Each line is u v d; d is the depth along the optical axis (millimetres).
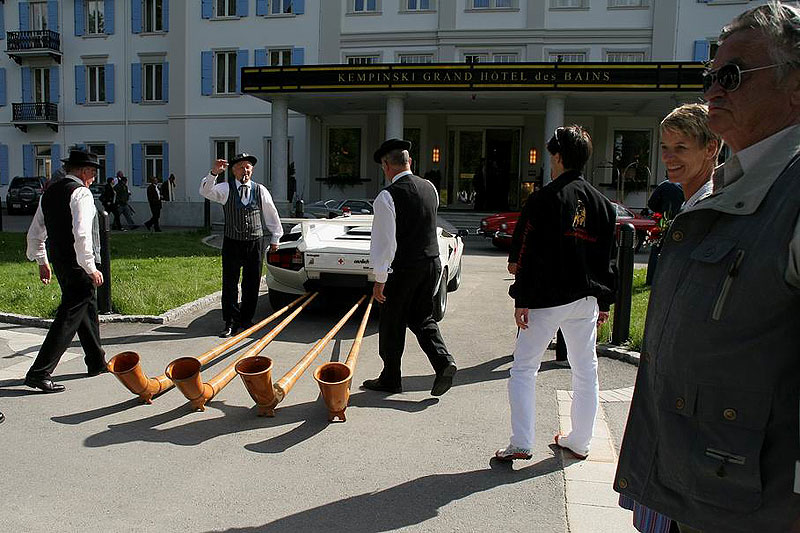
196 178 27984
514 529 2975
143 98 28719
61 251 4805
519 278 3549
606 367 5738
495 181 25812
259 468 3580
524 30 24906
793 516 1480
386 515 3086
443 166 25891
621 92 19344
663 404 1704
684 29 23797
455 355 6125
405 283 4625
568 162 3574
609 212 3617
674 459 1669
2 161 30562
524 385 3635
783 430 1488
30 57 29625
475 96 20906
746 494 1529
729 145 1728
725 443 1550
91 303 5090
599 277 3619
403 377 5355
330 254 6984
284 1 26594
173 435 4020
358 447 3883
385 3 25875
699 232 1691
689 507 1663
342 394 4195
